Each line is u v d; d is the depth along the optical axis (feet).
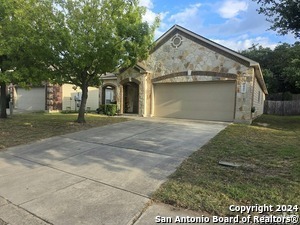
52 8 32.30
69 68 35.76
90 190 13.76
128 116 52.80
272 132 32.04
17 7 31.35
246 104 41.11
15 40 29.91
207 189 13.15
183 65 47.78
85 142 26.09
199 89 46.83
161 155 20.59
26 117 48.73
